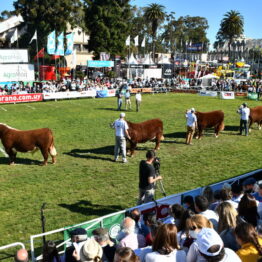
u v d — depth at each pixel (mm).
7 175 10625
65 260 4750
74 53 37719
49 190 9367
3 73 34438
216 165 11930
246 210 4773
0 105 27141
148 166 7156
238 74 63938
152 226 4934
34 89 31812
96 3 52656
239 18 84000
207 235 3346
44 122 19625
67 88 34000
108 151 13570
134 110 24859
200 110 25047
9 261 6039
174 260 3586
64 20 45719
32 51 46656
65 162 12094
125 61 60688
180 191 9391
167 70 52656
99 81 43094
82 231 4746
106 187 9664
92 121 20047
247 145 15062
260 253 3551
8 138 11320
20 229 7172
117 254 3307
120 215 6094
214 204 6008
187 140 15117
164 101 30547
